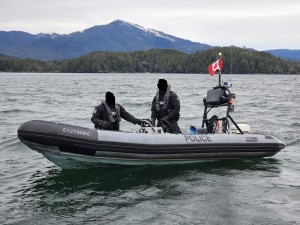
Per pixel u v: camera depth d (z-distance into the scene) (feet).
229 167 27.66
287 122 49.90
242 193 21.91
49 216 18.74
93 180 24.45
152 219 18.29
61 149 24.95
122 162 26.78
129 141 25.99
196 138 27.84
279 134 40.75
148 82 227.81
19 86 163.63
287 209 19.39
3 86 162.40
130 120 27.81
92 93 114.83
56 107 70.44
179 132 28.71
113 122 26.78
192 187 23.08
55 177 25.09
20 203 20.48
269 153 30.09
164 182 24.06
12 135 38.91
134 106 72.49
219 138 28.55
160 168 27.02
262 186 23.24
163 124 28.22
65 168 26.84
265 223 17.72
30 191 22.40
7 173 26.04
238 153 28.99
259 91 129.39
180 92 120.47
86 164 26.50
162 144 26.66
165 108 28.22
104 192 22.24
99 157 25.82
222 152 28.45
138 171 26.27
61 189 22.76
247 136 29.60
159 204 20.25
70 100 87.25
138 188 22.93
